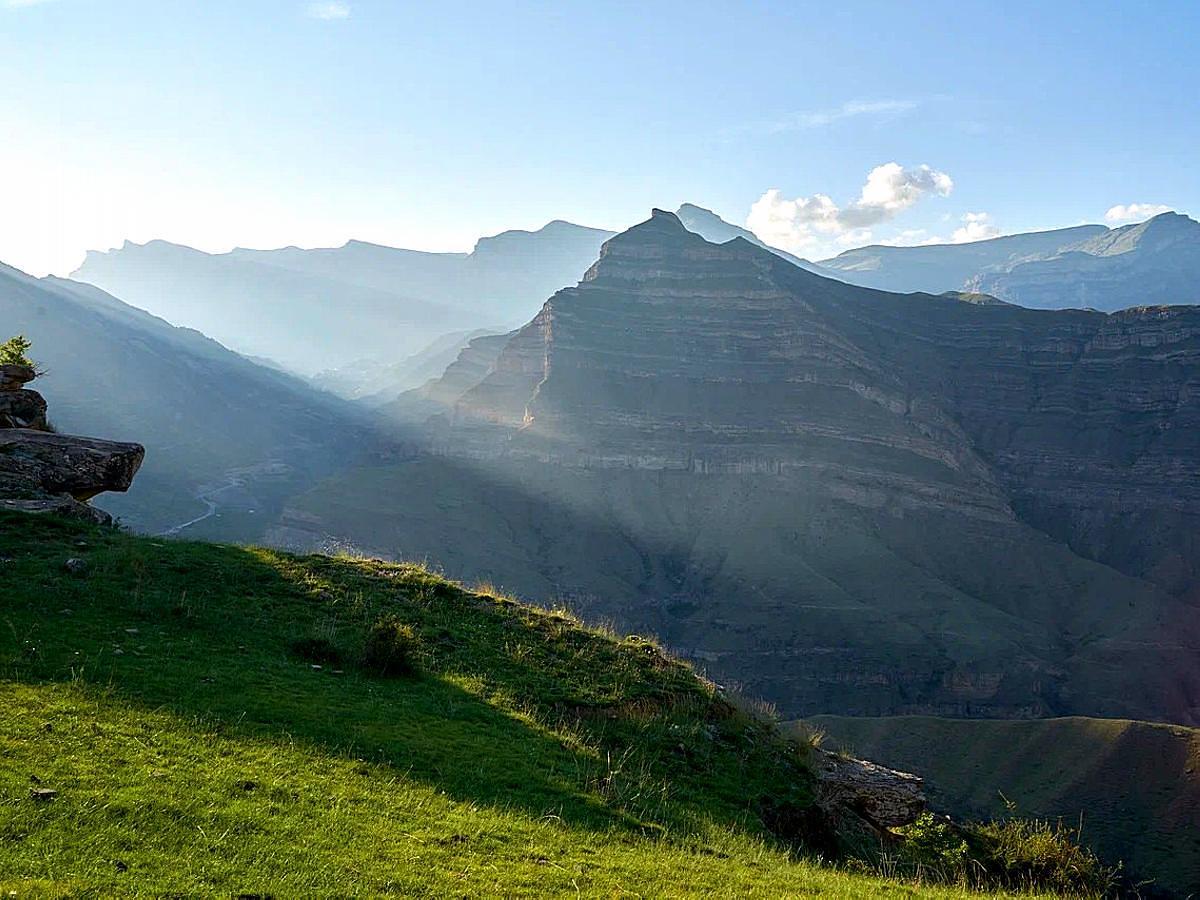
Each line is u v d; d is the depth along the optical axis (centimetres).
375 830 1049
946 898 1309
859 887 1273
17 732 1097
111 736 1154
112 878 805
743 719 2066
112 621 1683
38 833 862
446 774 1316
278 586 2153
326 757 1260
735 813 1567
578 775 1470
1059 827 1905
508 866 1026
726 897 1068
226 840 935
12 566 1861
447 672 1889
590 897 977
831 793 1897
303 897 847
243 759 1182
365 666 1789
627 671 2159
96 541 2175
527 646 2177
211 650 1658
